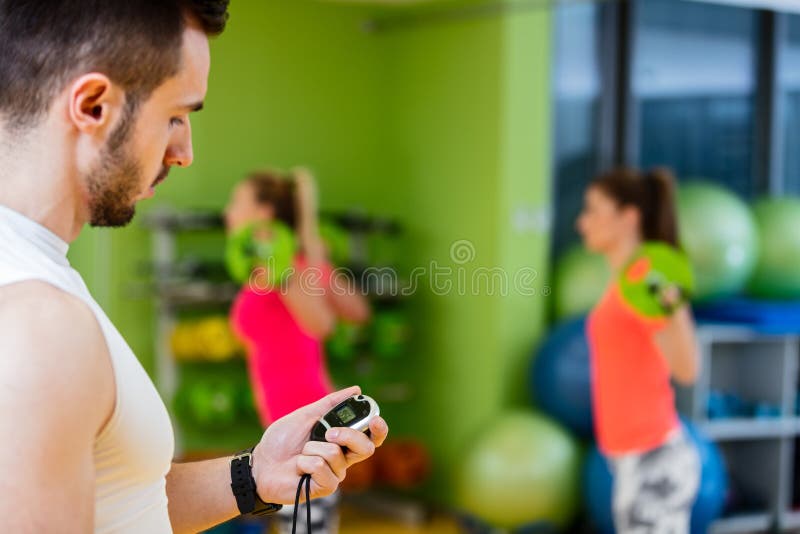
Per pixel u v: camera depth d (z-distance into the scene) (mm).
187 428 4633
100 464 860
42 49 845
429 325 4758
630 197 3113
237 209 3271
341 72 5027
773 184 5230
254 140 4855
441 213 4754
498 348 4445
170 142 940
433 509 4809
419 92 4863
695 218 4375
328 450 1105
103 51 844
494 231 4500
